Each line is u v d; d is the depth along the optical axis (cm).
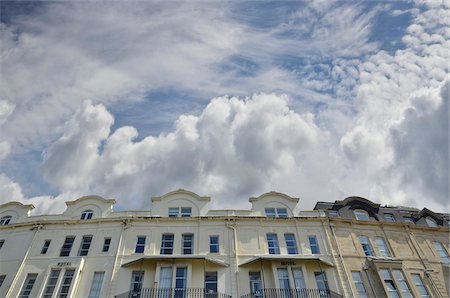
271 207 2944
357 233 2858
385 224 2938
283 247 2683
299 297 2362
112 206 2920
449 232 3000
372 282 2534
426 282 2609
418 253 2781
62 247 2661
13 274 2469
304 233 2777
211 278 2466
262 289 2392
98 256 2562
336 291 2442
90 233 2717
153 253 2583
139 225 2752
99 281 2441
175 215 2852
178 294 2328
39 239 2692
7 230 2769
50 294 2352
